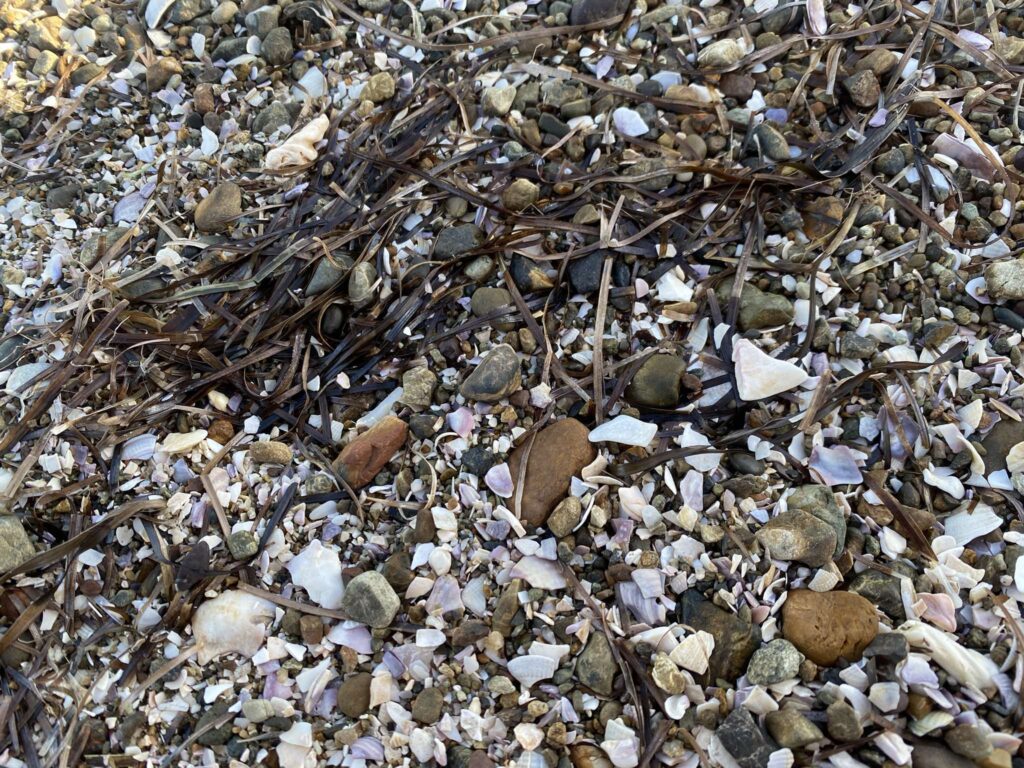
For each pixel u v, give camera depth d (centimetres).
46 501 41
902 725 35
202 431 42
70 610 39
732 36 50
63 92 53
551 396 42
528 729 36
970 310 42
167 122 51
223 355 44
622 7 51
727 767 35
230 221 47
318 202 47
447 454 41
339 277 44
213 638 38
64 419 42
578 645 37
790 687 36
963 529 38
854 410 41
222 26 54
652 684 36
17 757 37
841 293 43
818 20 49
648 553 38
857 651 36
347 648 38
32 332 45
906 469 40
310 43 52
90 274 46
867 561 38
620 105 48
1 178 51
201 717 37
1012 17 49
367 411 43
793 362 42
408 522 40
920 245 43
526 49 50
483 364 41
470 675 37
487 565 39
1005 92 47
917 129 46
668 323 43
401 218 46
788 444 40
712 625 37
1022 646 35
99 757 36
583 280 43
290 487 41
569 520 38
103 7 56
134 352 44
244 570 40
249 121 50
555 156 47
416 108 49
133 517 40
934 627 36
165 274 46
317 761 36
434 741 36
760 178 44
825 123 47
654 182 45
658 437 41
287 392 43
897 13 49
